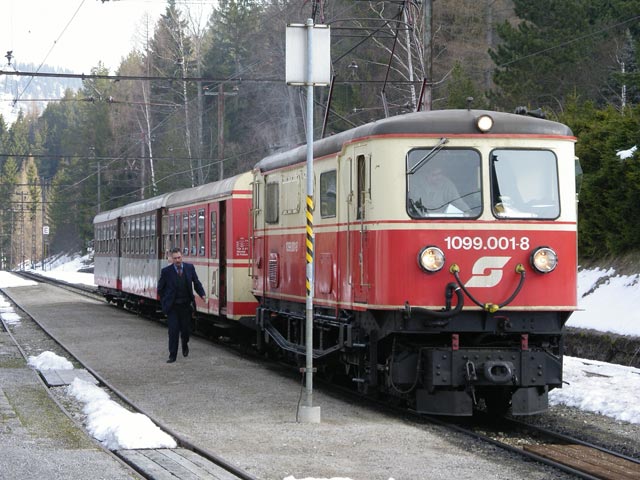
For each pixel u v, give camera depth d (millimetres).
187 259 23203
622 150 23547
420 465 9008
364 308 11914
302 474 8555
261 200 16984
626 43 36125
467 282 11375
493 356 11297
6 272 93812
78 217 90000
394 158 11492
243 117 59719
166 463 8758
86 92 97125
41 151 136875
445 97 42531
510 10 45406
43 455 8914
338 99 45469
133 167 73625
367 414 12125
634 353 18234
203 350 19500
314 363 14164
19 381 14633
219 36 64500
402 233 11398
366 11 41688
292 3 52500
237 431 10719
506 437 10984
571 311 11594
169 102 63969
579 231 25297
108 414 11156
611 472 8742
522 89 35219
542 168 11641
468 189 11516
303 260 14531
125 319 27906
